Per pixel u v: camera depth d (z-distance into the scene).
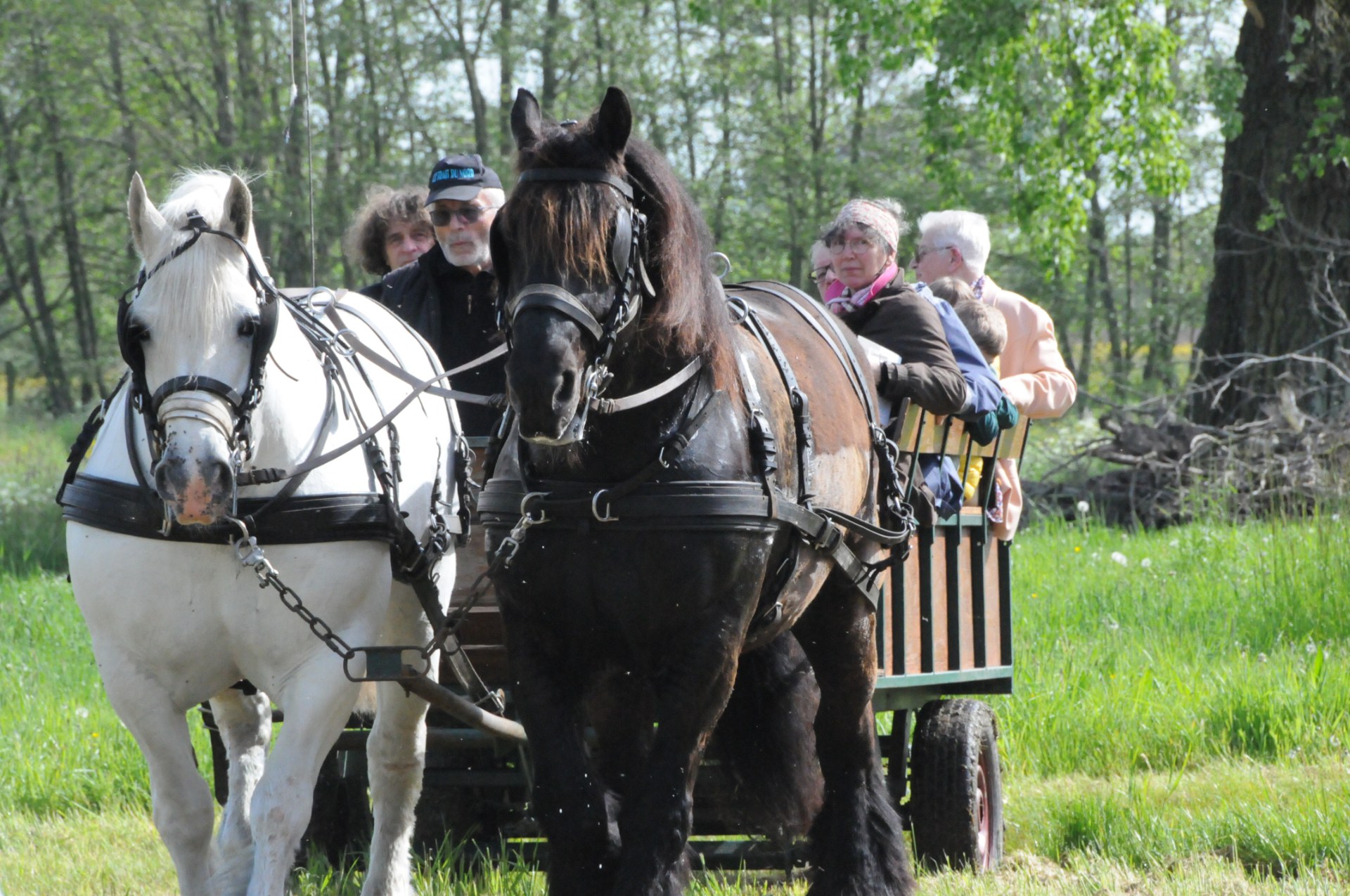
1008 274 50.75
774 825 6.13
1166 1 27.33
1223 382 21.42
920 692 7.45
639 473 4.91
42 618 14.34
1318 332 21.83
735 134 47.69
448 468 6.57
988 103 25.44
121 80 43.19
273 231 38.22
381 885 6.48
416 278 8.08
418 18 41.34
